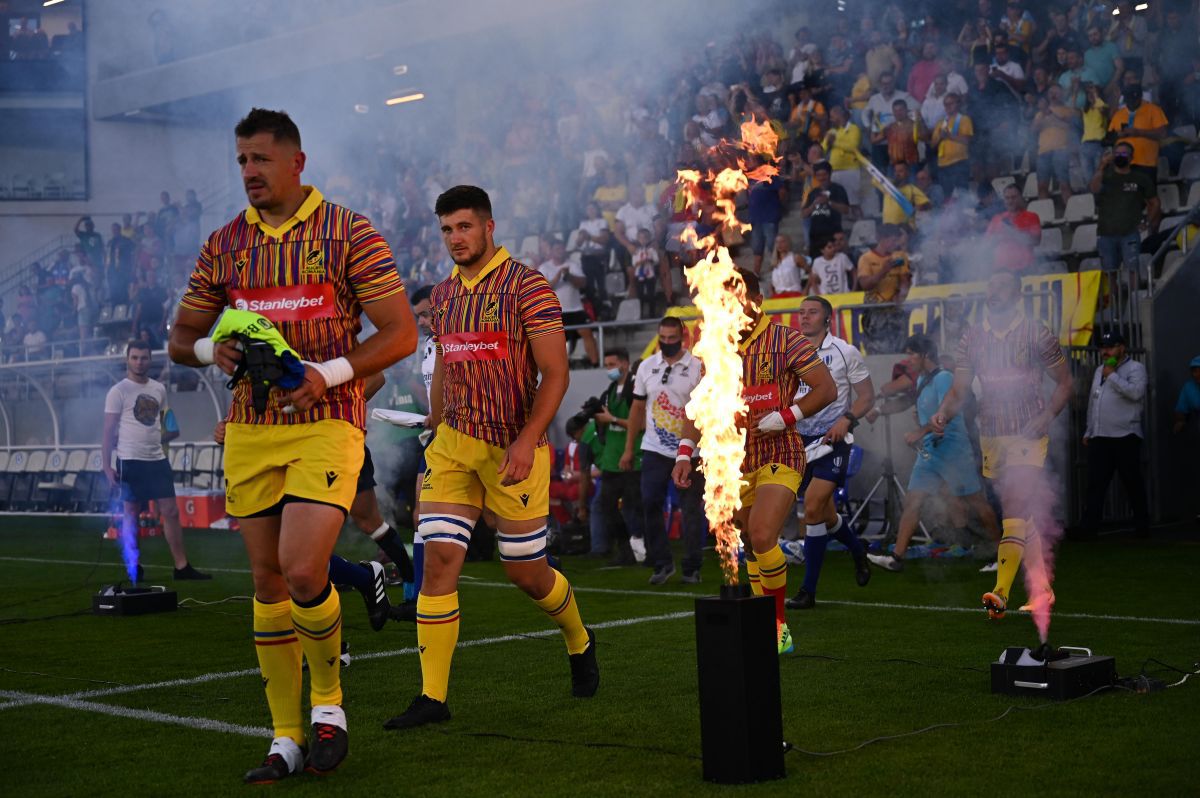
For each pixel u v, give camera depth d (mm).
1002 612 6180
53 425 17422
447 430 4309
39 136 24250
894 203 14094
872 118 15547
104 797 3346
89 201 24391
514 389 4277
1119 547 9977
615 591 8078
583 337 14836
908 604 7062
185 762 3719
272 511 3568
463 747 3816
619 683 4820
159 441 9219
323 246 3547
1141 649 5352
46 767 3684
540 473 4383
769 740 3346
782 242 13945
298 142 3572
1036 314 11594
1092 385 10945
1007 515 6293
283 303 3549
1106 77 14359
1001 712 4152
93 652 5938
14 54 23984
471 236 4285
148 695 4805
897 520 11023
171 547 9305
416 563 6531
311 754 3516
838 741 3783
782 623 5395
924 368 9141
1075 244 13719
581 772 3486
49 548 12141
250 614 7289
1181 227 12273
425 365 7262
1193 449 12336
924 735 3838
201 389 15414
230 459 3553
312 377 3381
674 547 11375
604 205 17156
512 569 4371
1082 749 3623
